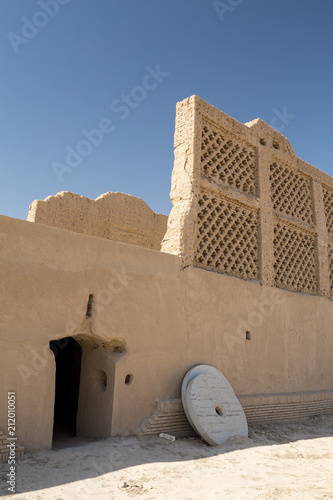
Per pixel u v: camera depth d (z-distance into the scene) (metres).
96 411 6.09
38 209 9.61
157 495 3.73
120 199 11.69
